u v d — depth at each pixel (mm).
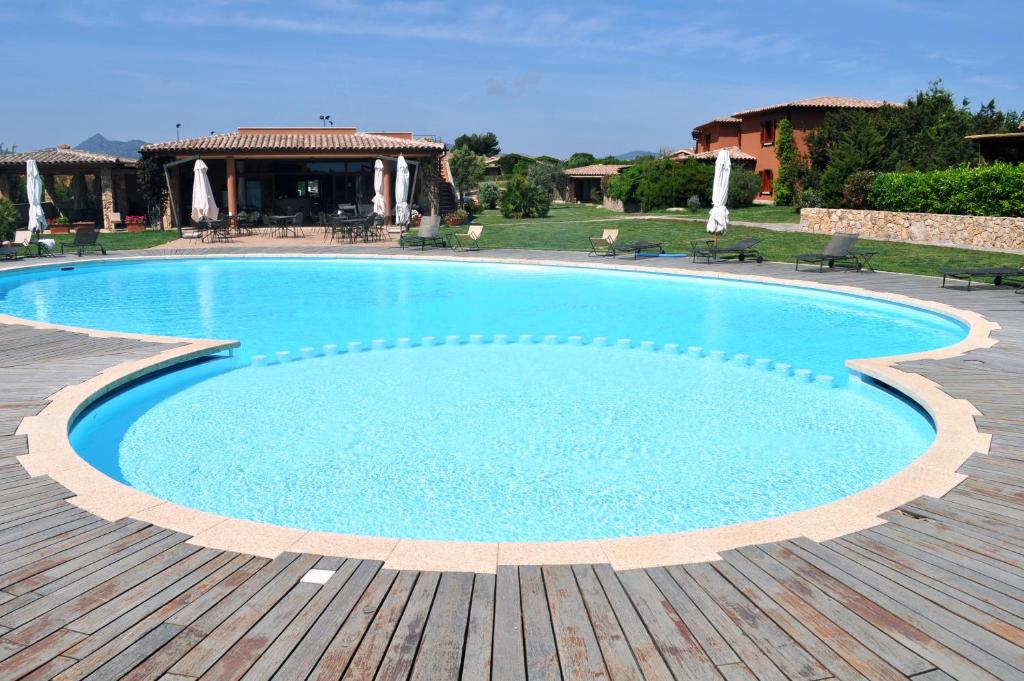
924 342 12805
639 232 29188
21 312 15797
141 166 32938
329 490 6957
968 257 20438
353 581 4359
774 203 40250
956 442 6703
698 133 53812
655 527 6238
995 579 4324
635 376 10875
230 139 33094
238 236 29125
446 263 22609
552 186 60500
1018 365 9688
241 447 8039
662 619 3959
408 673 3512
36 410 7859
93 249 25859
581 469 7430
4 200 27656
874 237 25359
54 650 3660
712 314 15445
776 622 3914
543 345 12938
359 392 10055
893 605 4062
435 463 7582
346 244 27078
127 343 11359
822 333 13633
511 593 4234
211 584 4312
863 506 5391
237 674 3488
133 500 5586
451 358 12008
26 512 5359
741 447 8016
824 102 40625
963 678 3432
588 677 3486
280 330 14055
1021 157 29609
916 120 35250
